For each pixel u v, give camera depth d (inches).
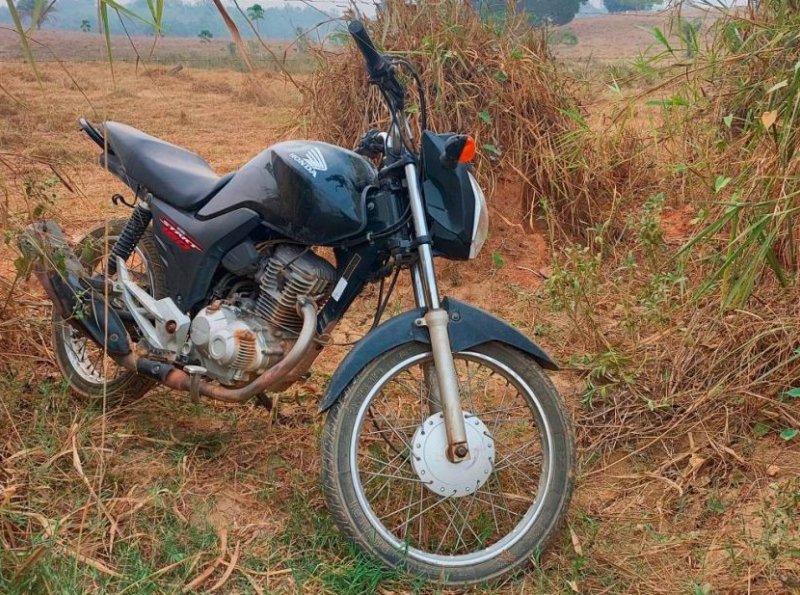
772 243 136.3
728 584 108.0
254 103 576.7
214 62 1121.4
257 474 128.5
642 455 137.7
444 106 212.4
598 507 126.3
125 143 130.8
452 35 215.0
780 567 109.1
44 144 350.9
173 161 128.6
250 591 103.8
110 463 125.3
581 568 111.1
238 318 118.0
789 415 136.5
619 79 201.6
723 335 149.6
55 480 119.4
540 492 110.8
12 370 147.9
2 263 202.5
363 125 215.2
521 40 226.2
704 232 134.1
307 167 109.4
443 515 120.0
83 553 105.4
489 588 107.3
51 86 645.3
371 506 118.9
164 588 102.4
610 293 190.5
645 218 173.8
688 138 204.1
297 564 109.1
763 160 146.9
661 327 159.3
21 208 212.7
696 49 178.2
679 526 121.5
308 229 111.0
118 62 855.7
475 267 210.2
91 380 144.2
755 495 125.3
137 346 134.3
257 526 116.4
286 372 112.0
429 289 105.8
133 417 140.8
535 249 215.3
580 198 224.1
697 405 139.3
